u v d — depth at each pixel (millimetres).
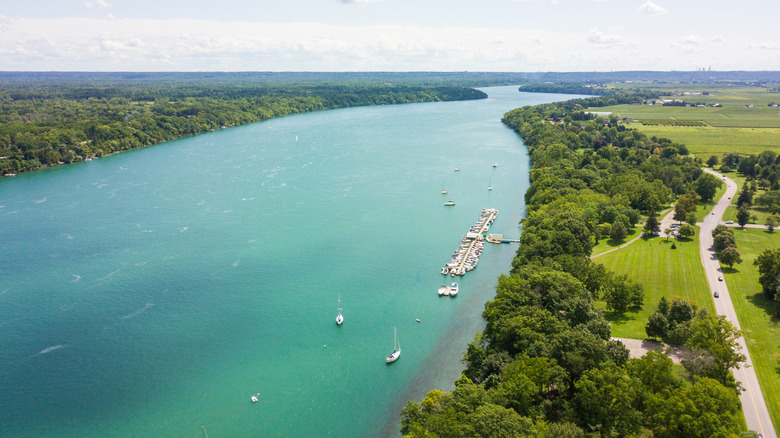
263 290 174000
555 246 167625
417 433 90938
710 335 113312
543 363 99812
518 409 95000
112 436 114438
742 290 156750
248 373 133750
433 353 141250
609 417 89250
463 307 164000
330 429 115375
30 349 142750
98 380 131125
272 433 114562
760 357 122500
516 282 140125
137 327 152875
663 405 89875
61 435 114875
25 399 124812
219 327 153250
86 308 162750
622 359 109250
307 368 135750
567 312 127062
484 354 120188
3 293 171375
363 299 168625
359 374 133125
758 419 102062
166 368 135625
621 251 192250
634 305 151375
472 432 81062
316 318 158125
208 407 122312
